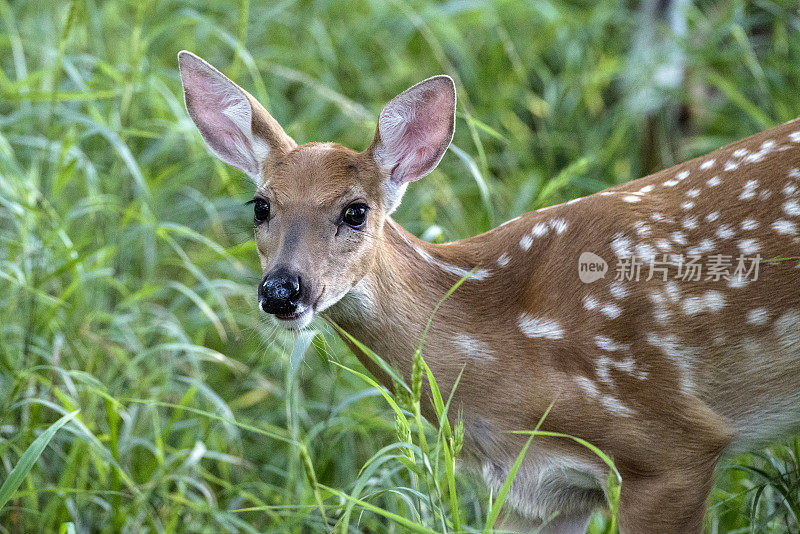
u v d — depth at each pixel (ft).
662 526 26.86
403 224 40.04
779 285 26.37
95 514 32.12
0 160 35.76
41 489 29.27
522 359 27.40
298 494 31.42
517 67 44.24
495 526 29.40
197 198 40.81
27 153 42.55
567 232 28.02
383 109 28.32
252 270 40.42
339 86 46.52
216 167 38.27
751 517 27.84
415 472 24.94
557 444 27.14
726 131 43.93
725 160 28.04
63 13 46.50
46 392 32.99
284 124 44.32
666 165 43.11
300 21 49.21
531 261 28.37
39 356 33.55
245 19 38.19
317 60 47.65
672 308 26.61
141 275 41.68
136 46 38.93
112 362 35.91
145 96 42.73
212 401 31.78
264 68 43.16
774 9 43.34
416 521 26.30
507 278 28.45
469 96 47.98
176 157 45.21
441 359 27.86
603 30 49.14
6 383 33.24
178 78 43.14
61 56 36.29
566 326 27.17
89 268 36.96
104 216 39.29
